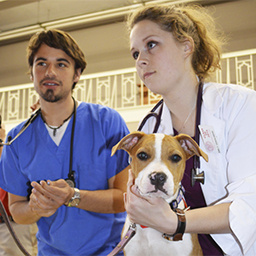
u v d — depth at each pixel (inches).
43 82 75.3
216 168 57.4
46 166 76.3
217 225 47.2
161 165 54.1
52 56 76.2
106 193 72.5
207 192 58.7
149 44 59.9
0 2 381.4
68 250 72.6
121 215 79.7
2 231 106.7
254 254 54.1
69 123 80.3
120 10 362.3
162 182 51.3
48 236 74.9
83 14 371.2
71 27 454.0
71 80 79.4
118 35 434.9
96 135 78.5
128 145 63.8
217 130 57.8
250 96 56.3
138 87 404.5
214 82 69.2
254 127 52.5
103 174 76.5
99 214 74.5
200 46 66.5
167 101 65.4
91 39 447.5
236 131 54.4
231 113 56.6
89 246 72.1
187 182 63.3
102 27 444.8
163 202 47.6
